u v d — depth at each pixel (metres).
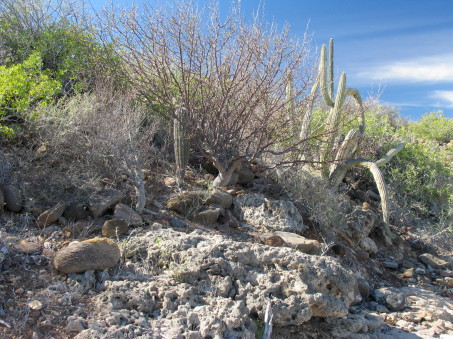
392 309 4.79
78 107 5.34
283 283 3.78
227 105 5.62
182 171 5.70
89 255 3.54
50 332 2.91
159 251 3.92
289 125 6.21
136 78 6.23
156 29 5.98
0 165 4.58
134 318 3.17
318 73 6.34
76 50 6.83
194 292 3.61
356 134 6.77
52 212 4.19
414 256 6.55
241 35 5.75
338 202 6.30
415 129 12.12
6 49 6.65
